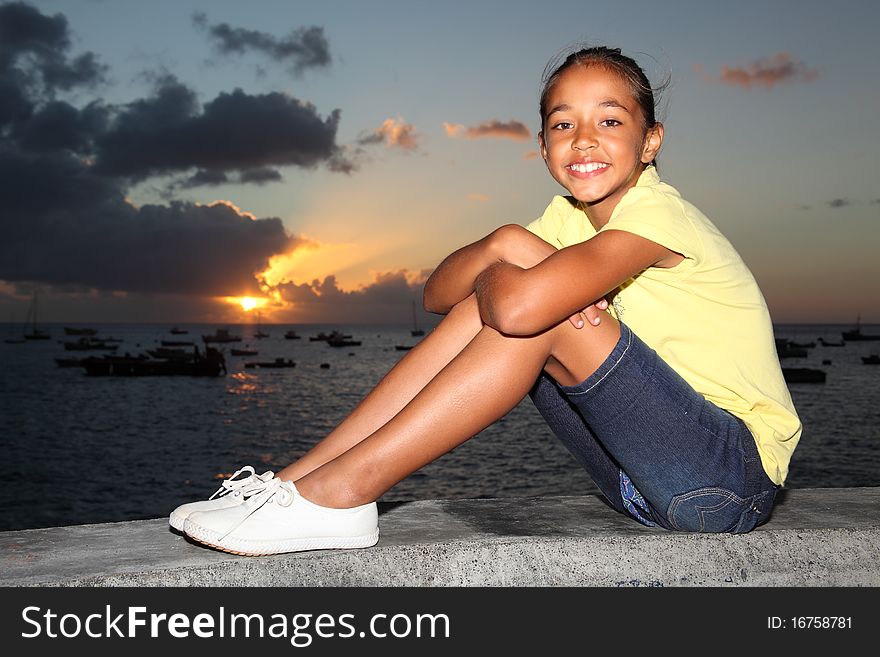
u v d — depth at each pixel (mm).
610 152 1738
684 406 1589
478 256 1772
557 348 1564
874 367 86062
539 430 40562
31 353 125375
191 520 1574
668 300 1703
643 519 1833
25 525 22484
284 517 1577
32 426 43062
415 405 1553
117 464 32625
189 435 40406
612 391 1564
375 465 1570
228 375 78750
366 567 1610
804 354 108438
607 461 1825
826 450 33875
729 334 1688
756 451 1669
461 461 31562
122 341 173250
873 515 1924
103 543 1691
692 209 1729
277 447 37125
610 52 1772
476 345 1558
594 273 1527
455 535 1748
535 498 2186
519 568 1673
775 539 1762
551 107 1799
